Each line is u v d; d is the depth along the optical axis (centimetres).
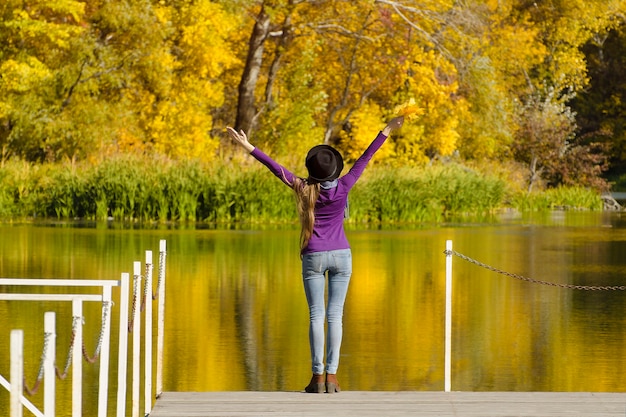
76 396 916
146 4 5400
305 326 1950
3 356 1664
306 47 5869
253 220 4506
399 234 4016
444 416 1132
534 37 8012
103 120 5156
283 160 4778
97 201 4522
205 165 4684
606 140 9475
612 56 9681
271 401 1198
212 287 2442
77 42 5216
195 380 1520
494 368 1622
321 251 1191
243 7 5862
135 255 3030
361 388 1479
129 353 1694
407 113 1199
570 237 3950
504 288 2523
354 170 1191
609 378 1552
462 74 6191
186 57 5816
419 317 2077
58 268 2681
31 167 4738
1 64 5241
